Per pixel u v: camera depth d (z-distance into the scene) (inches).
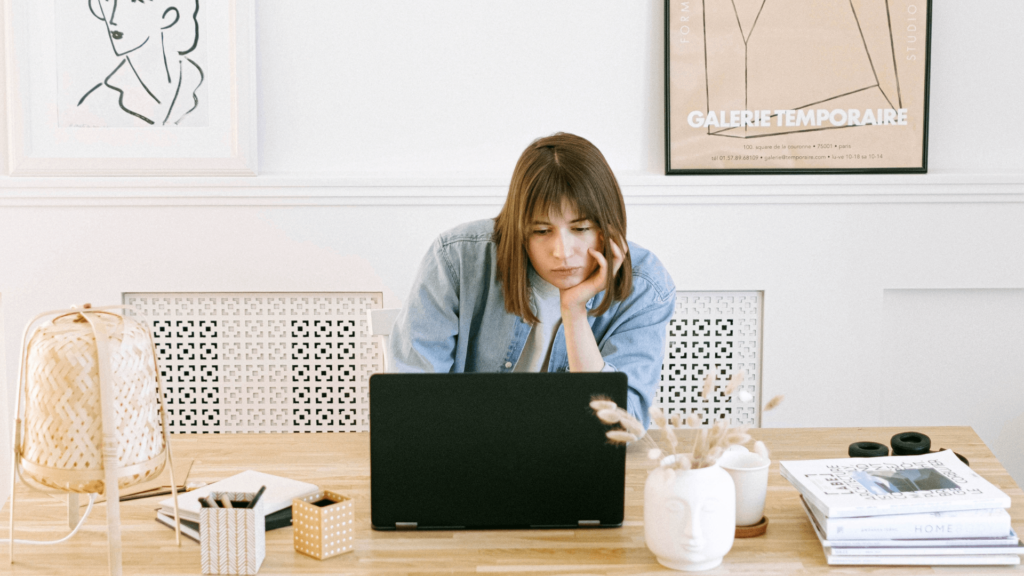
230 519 43.4
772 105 102.4
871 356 106.3
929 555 44.6
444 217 103.2
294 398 107.9
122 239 102.4
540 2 102.3
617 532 49.3
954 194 102.7
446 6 102.1
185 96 100.8
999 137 104.6
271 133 103.7
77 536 48.4
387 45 102.6
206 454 61.4
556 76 103.5
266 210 102.6
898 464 51.4
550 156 61.3
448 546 47.5
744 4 101.1
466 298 69.5
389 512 49.4
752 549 46.6
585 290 64.6
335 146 104.2
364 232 103.3
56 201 101.0
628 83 103.7
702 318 106.5
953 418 109.1
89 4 99.4
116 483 41.8
